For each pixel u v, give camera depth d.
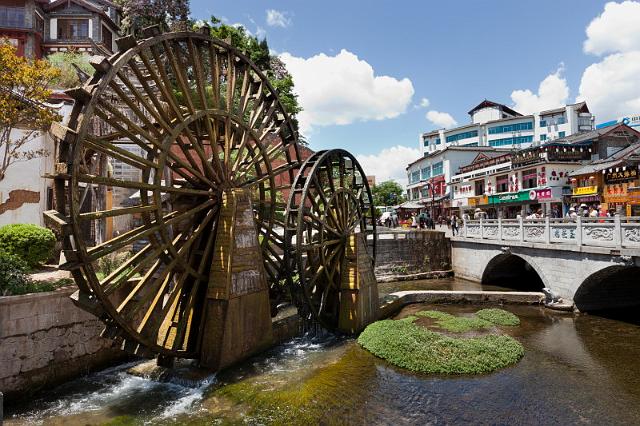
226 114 9.87
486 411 6.80
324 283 12.41
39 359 7.54
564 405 7.07
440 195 42.56
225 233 8.88
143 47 7.87
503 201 30.22
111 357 8.98
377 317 12.86
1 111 8.54
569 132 51.50
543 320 13.00
